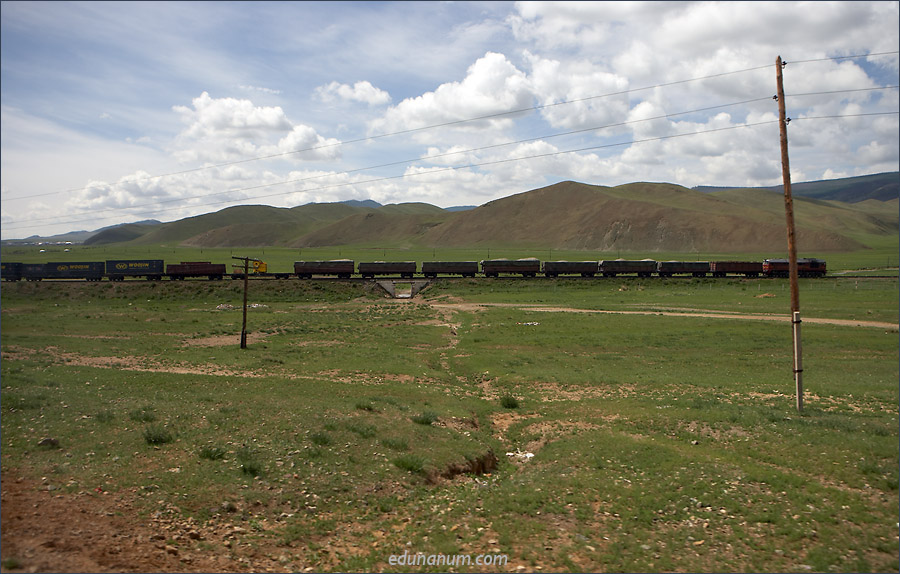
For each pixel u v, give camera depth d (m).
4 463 14.72
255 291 91.81
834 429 21.58
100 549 10.69
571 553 12.46
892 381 33.00
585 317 66.00
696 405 26.70
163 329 56.69
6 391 23.81
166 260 189.75
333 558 12.02
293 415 22.48
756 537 13.34
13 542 10.33
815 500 15.22
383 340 52.44
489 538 13.21
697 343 48.75
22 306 77.69
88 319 63.41
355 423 21.83
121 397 24.47
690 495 15.92
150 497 13.62
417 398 29.11
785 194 25.08
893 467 17.11
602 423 24.95
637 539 13.23
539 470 19.03
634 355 44.72
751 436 21.33
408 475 17.41
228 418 21.41
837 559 12.05
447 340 54.03
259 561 11.55
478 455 20.38
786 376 35.41
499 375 37.72
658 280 104.00
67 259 183.12
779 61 24.98
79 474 14.48
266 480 15.61
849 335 50.69
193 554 11.34
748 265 108.81
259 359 39.94
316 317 69.94
